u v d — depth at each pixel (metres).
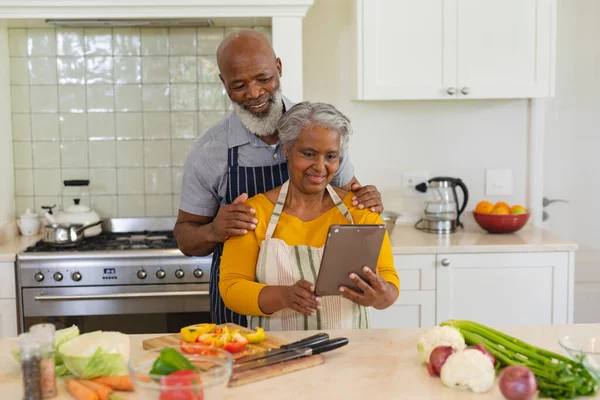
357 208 2.04
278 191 2.05
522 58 3.20
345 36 3.44
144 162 3.53
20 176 3.51
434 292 3.04
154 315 3.08
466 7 3.17
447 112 3.49
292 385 1.50
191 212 2.27
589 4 3.61
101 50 3.46
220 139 2.22
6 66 3.41
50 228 3.07
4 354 1.71
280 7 3.04
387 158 3.50
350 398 1.43
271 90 2.06
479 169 3.53
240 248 1.98
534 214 3.53
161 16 3.09
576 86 3.65
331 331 1.86
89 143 3.51
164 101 3.50
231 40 2.04
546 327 1.88
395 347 1.74
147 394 1.32
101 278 2.95
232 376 1.50
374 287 1.77
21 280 2.94
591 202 3.72
